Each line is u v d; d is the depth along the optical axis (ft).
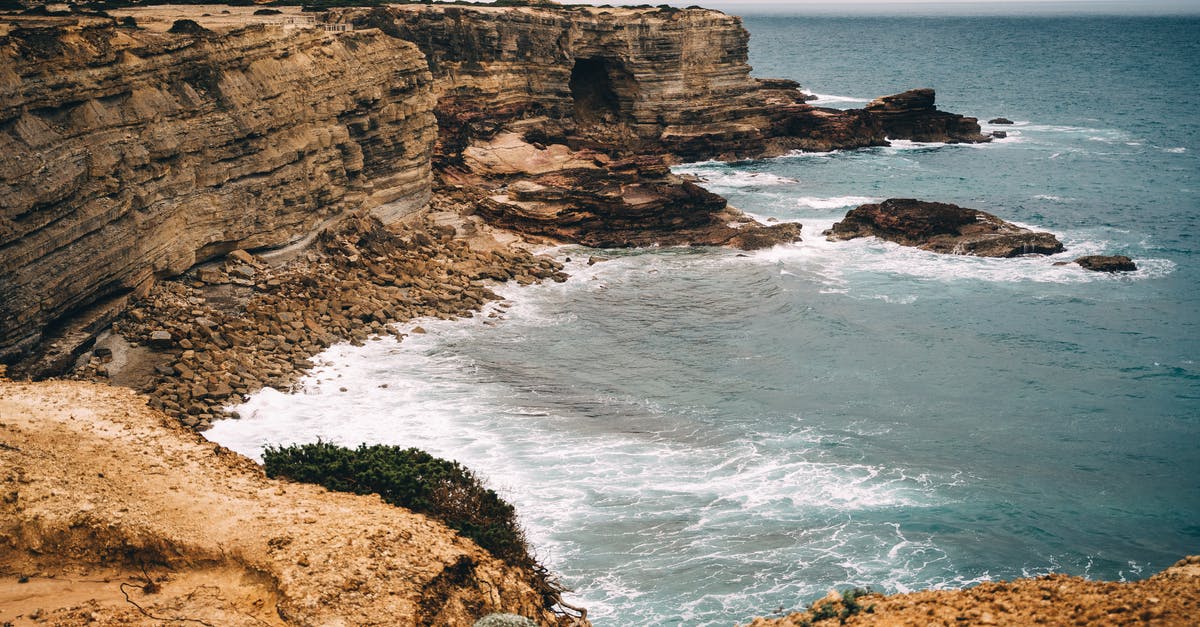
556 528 119.55
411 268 208.74
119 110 162.30
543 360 174.91
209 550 67.72
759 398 161.79
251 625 62.23
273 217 197.16
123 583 65.98
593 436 145.59
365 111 228.22
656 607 105.19
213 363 157.89
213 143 181.78
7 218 136.46
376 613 64.18
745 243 246.88
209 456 81.97
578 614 101.30
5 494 69.46
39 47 149.48
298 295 186.39
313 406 151.53
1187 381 173.78
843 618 63.41
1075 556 120.06
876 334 192.34
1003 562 117.50
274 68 199.82
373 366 168.25
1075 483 137.69
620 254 241.14
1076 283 227.40
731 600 106.83
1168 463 144.87
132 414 85.87
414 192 247.09
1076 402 164.45
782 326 195.42
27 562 66.80
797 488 132.26
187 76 179.83
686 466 137.39
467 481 97.50
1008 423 155.94
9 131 140.46
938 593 64.49
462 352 176.55
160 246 170.40
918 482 135.33
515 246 237.66
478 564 74.08
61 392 87.66
